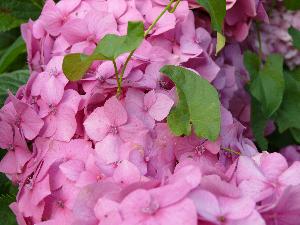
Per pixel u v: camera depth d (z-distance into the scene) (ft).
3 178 1.42
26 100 1.31
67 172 1.17
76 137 1.26
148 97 1.23
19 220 1.23
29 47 1.46
